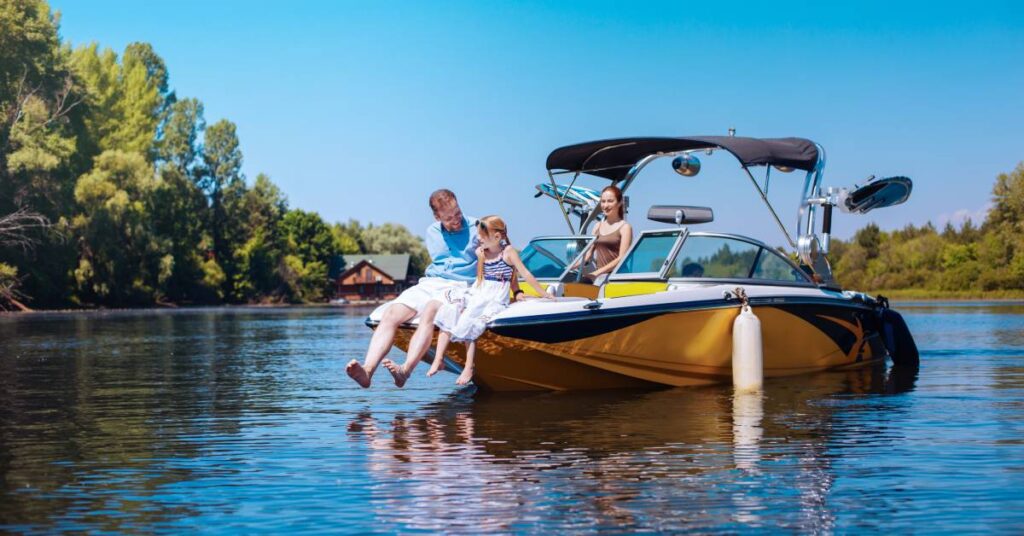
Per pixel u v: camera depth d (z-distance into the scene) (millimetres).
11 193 50250
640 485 4785
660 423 6836
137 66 84188
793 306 9859
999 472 4988
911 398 8141
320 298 100000
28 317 37781
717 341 9352
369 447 5973
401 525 4117
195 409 7961
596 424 6809
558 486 4781
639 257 9609
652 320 8773
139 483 4973
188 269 76125
